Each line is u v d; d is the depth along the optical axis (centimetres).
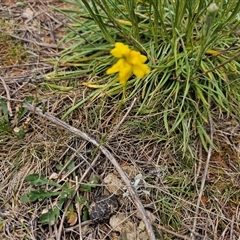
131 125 26
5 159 26
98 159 25
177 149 26
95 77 28
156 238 23
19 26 32
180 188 24
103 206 24
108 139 26
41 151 26
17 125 27
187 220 24
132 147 26
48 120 27
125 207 24
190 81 27
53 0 34
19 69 30
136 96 27
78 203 24
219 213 24
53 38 32
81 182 25
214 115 27
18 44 31
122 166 25
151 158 25
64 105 28
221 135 26
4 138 27
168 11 29
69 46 31
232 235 23
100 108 27
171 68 27
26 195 24
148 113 27
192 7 28
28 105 27
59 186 25
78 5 32
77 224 24
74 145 26
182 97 27
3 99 28
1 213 24
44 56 30
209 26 23
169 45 28
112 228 24
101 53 29
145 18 29
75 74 29
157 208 24
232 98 27
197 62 26
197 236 23
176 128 26
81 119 27
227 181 25
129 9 26
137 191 24
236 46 28
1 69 30
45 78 29
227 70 28
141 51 28
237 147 26
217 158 26
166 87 27
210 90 27
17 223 24
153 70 27
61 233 23
